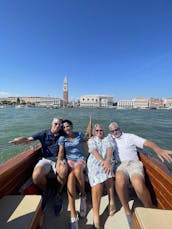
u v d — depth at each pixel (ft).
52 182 10.03
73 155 9.83
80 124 75.31
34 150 11.03
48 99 444.55
